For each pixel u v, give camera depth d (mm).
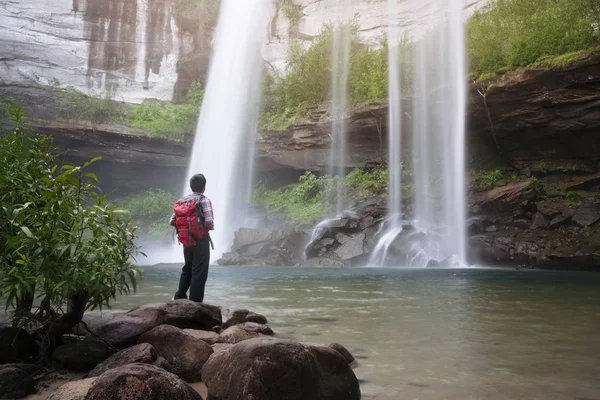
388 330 4277
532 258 15281
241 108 30922
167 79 33938
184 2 34469
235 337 3510
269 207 25922
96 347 3117
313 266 17125
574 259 14062
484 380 2727
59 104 28000
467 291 7895
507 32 20453
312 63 28469
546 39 17641
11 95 27562
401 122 23469
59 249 2979
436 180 21953
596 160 17938
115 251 3256
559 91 17188
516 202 17438
